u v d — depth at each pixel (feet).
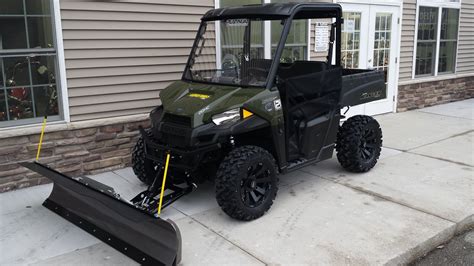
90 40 16.53
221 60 15.49
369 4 26.61
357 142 16.88
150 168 15.42
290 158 15.12
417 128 25.39
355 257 11.37
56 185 14.12
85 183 11.93
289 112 14.67
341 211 14.15
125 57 17.43
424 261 11.86
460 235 13.32
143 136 14.26
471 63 35.68
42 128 15.31
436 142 22.36
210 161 13.56
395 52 28.89
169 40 18.43
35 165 13.66
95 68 16.83
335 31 16.19
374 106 28.35
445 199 15.10
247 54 15.05
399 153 20.52
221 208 13.47
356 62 26.91
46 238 12.46
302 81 14.69
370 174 17.63
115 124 17.56
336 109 16.17
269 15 14.26
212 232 12.76
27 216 13.79
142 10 17.46
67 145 16.61
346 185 16.43
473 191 15.83
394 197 15.26
